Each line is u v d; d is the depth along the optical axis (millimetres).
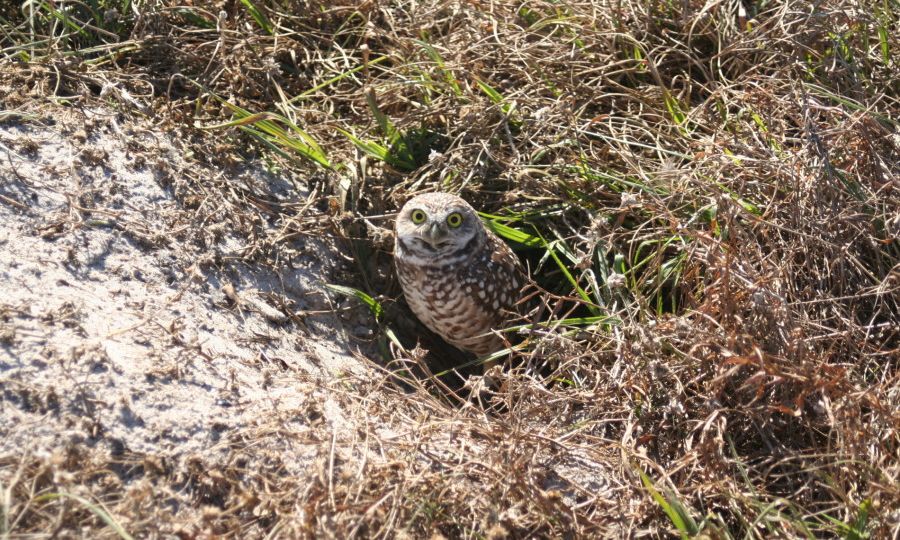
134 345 1971
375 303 2156
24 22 2215
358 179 2189
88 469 1893
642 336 2031
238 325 2055
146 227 2070
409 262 2131
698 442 2002
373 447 1968
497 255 2145
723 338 2000
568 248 2180
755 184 2117
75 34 2215
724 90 2211
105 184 2076
